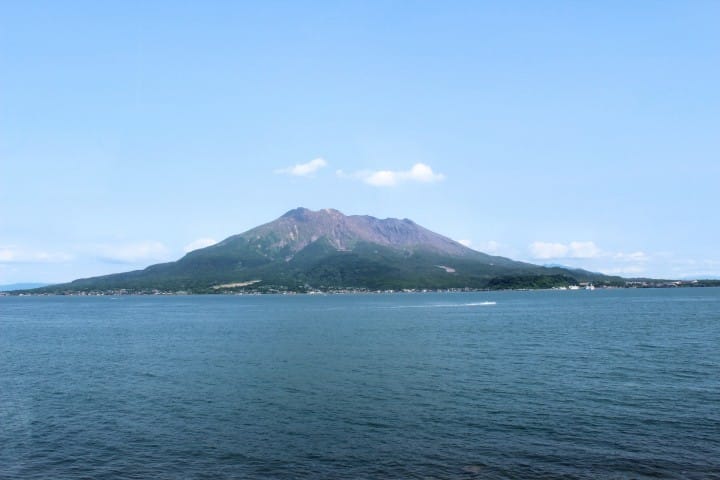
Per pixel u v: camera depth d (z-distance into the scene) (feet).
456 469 113.91
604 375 206.18
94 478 112.57
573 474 110.32
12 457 125.08
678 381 192.13
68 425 149.38
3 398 184.55
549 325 452.35
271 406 166.30
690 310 634.43
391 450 125.49
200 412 160.86
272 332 424.05
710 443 125.80
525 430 138.00
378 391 184.34
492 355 266.16
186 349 316.60
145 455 125.08
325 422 147.95
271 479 110.52
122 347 334.65
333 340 351.25
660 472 110.32
